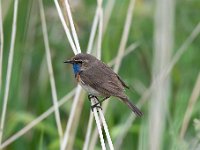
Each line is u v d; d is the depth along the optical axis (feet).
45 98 46.73
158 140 42.24
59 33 50.01
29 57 48.85
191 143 39.83
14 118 43.80
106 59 43.86
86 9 48.96
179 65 50.62
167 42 46.39
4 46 45.62
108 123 43.88
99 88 39.04
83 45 48.62
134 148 45.39
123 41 43.29
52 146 42.45
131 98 48.85
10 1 46.16
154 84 44.27
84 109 46.91
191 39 45.83
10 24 45.91
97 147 44.91
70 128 41.98
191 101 41.83
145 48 49.62
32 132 45.83
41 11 42.96
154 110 43.52
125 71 49.42
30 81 48.60
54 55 49.11
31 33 49.16
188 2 51.98
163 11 46.83
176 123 40.98
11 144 44.80
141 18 50.90
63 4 40.06
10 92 44.88
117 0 47.75
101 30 40.98
